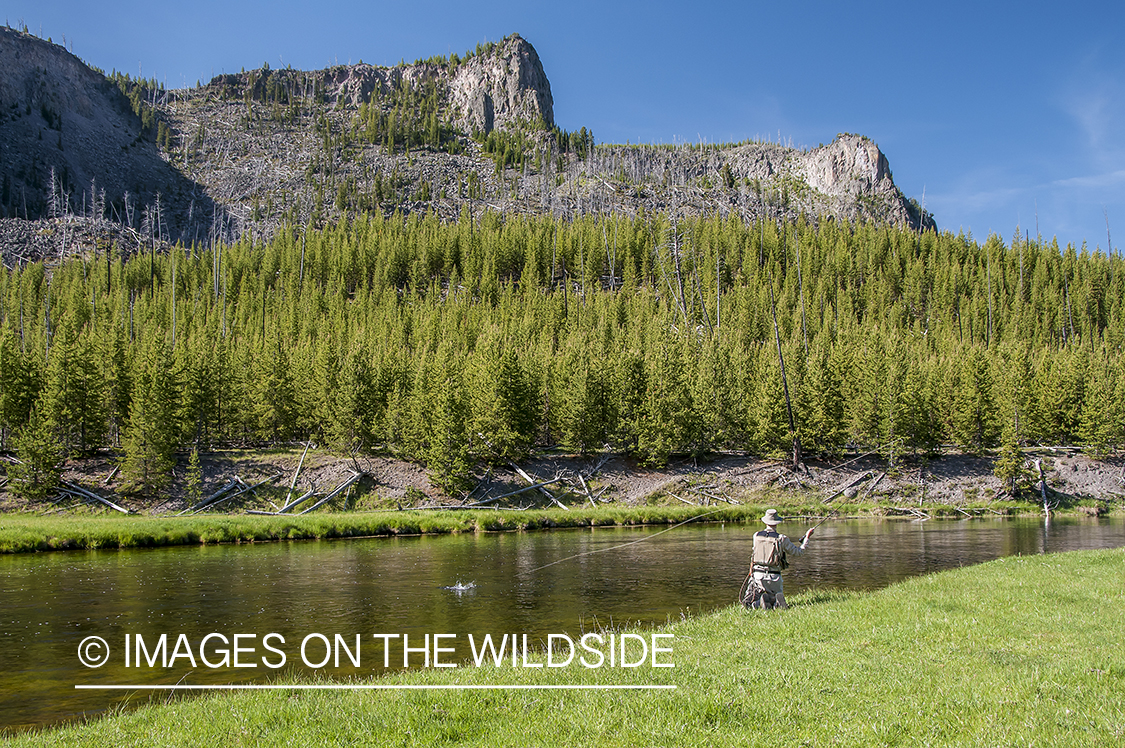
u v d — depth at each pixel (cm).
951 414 7994
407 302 13275
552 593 2331
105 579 2767
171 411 6075
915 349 10194
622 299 13438
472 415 6856
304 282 14875
